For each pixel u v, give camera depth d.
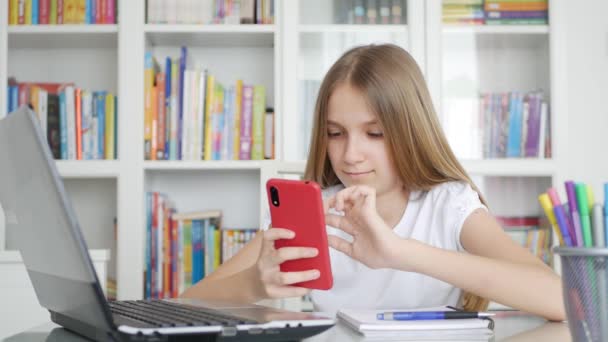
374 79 1.16
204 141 2.30
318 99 1.26
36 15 2.30
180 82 2.30
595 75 2.43
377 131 1.18
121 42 2.27
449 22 2.30
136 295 2.23
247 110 2.31
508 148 2.30
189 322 0.67
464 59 2.31
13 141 0.67
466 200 1.23
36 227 0.70
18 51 2.52
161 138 2.29
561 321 0.92
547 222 2.27
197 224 2.32
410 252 0.89
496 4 2.31
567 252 0.54
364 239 0.91
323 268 0.83
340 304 1.33
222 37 2.38
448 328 0.78
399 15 2.31
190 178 2.54
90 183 2.53
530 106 2.31
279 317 0.73
